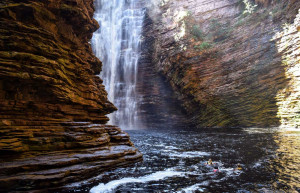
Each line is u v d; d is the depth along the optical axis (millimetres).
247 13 29828
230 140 15852
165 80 35844
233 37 29984
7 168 5453
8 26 7039
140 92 38188
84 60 10977
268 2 28156
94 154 7543
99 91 11695
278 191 5730
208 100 30078
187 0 35812
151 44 37875
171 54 33438
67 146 7324
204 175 7242
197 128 29125
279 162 8680
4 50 6812
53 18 8562
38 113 7500
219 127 28469
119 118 38344
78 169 6410
